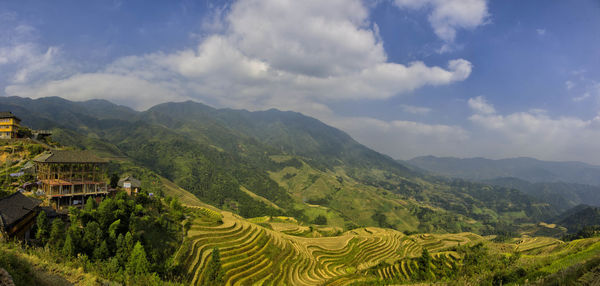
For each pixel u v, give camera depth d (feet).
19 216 139.03
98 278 110.11
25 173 235.40
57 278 93.61
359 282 207.92
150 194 304.30
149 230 204.44
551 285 76.33
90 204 183.83
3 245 111.24
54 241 137.39
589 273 73.92
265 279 219.41
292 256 282.15
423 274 229.45
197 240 230.89
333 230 604.90
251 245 258.78
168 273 161.07
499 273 123.85
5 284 55.72
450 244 469.98
